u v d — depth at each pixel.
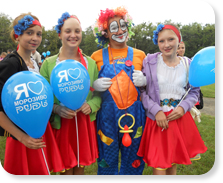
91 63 2.26
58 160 2.01
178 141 2.14
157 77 2.19
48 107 1.68
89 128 2.20
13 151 1.86
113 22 2.24
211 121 5.08
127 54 2.36
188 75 2.19
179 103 2.15
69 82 1.78
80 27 2.11
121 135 2.26
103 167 2.32
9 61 1.78
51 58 2.19
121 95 2.20
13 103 1.53
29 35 1.92
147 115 2.25
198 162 3.16
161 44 2.12
